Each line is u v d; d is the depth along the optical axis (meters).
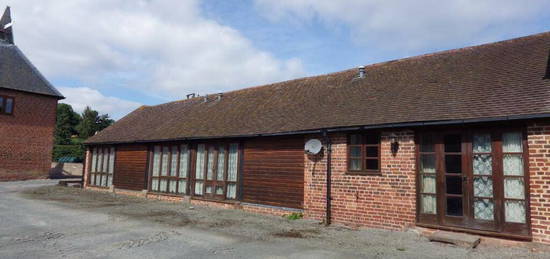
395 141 9.16
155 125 18.56
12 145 24.73
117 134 19.84
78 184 21.88
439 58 12.08
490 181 7.82
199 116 17.00
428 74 11.19
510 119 7.36
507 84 8.59
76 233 8.64
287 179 11.55
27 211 11.88
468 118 7.82
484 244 7.64
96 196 16.83
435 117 8.38
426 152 8.76
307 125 10.96
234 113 15.37
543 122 7.21
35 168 25.86
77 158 38.59
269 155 12.23
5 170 24.34
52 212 11.77
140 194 16.95
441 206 8.38
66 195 16.97
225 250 7.22
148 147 17.14
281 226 9.78
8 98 24.69
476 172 8.02
